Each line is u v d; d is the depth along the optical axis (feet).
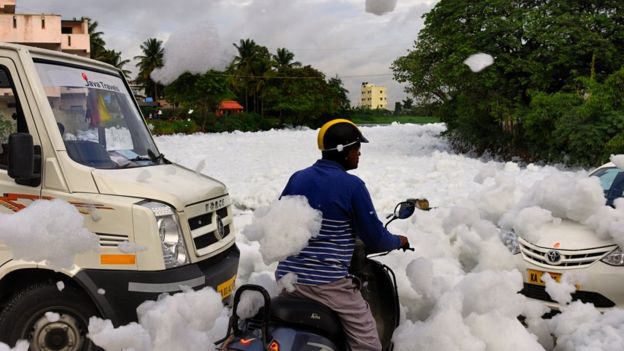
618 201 18.99
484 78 85.05
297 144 118.73
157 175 16.17
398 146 119.14
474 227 18.60
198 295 11.80
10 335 14.28
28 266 14.20
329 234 11.48
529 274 19.38
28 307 14.37
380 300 13.60
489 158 99.86
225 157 85.46
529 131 83.10
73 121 16.17
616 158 19.90
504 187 22.39
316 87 255.50
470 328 13.75
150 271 14.23
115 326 14.16
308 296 11.34
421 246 21.53
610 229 18.28
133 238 14.30
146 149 18.34
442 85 98.37
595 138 69.51
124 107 18.44
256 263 22.26
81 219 11.76
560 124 74.49
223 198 17.46
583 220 19.51
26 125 15.07
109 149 16.81
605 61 82.17
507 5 86.28
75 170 14.84
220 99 155.22
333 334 11.14
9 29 80.07
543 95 79.51
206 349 11.35
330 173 11.75
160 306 11.58
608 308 17.87
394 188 44.21
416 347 13.00
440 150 110.83
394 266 18.89
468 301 13.91
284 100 250.16
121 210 14.37
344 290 11.37
